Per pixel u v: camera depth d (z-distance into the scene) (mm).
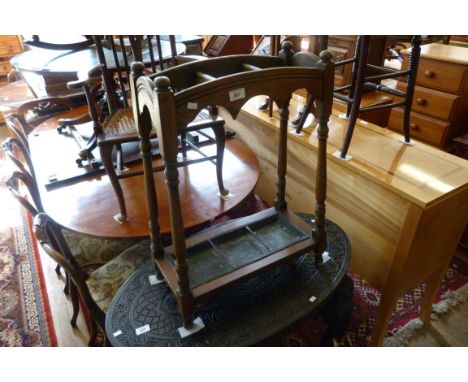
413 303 1690
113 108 1646
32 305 1755
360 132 1558
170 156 756
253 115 1839
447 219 1219
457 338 1529
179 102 731
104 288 1308
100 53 1551
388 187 1171
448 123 2080
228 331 975
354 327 1592
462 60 1931
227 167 1729
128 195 1538
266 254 1047
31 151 1889
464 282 1764
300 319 1012
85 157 1716
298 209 1789
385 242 1311
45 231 1112
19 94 3029
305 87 892
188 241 1094
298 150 1612
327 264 1182
